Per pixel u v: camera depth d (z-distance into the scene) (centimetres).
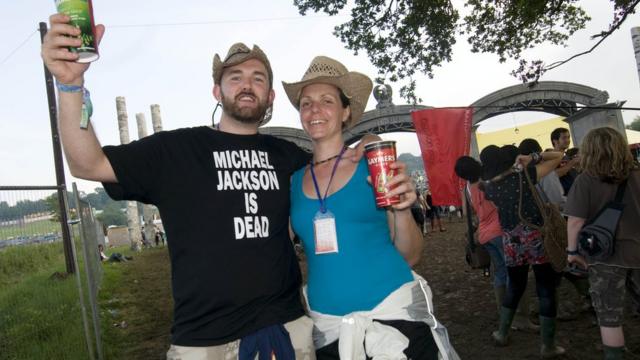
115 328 698
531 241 355
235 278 201
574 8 1016
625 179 282
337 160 226
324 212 213
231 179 214
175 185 207
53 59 169
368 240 211
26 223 429
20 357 389
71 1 167
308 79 230
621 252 276
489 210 429
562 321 454
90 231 945
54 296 450
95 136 188
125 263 1928
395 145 199
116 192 200
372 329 198
